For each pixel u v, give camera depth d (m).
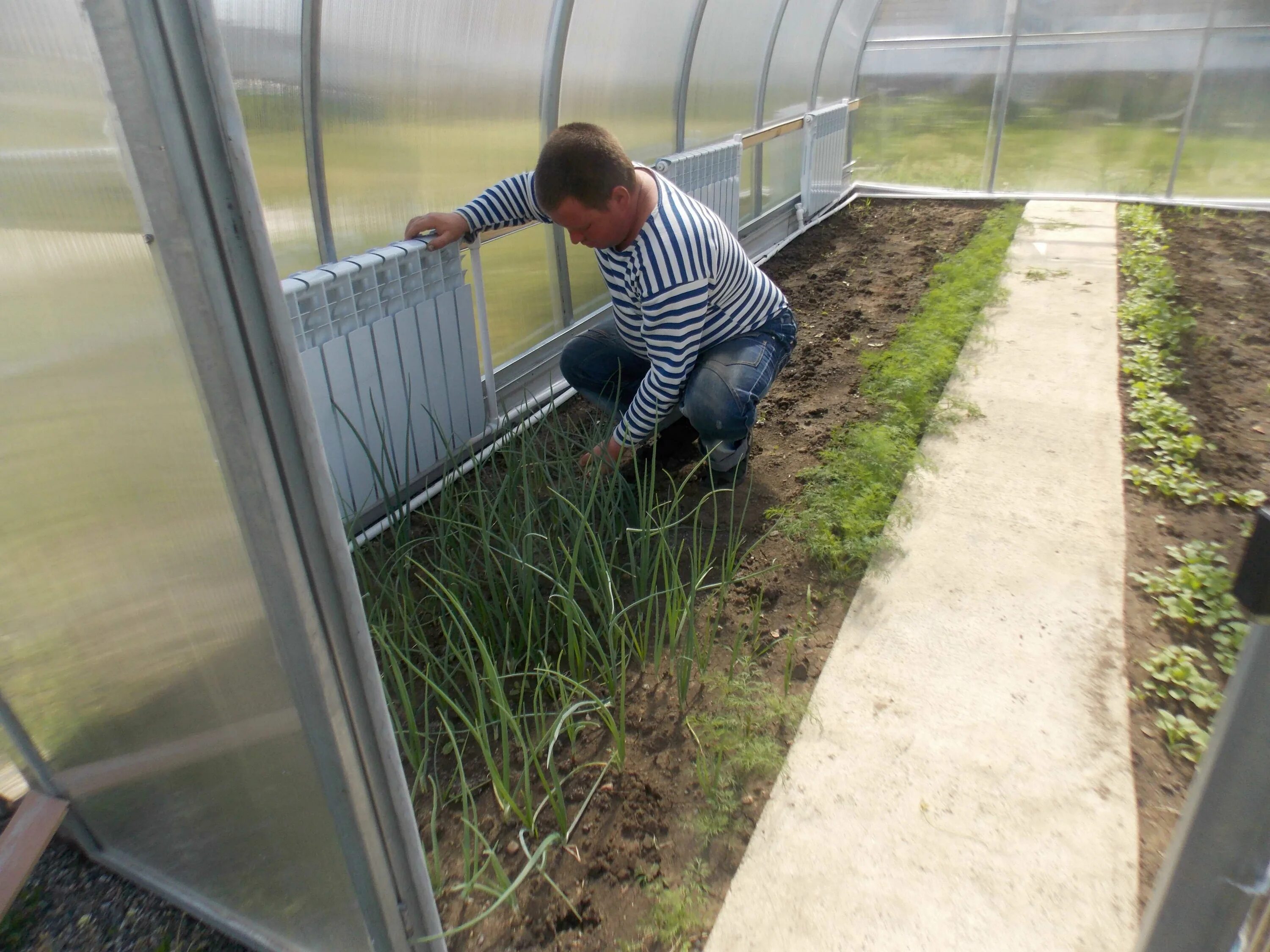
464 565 2.38
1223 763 0.97
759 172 5.71
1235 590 0.87
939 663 2.23
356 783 1.15
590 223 2.28
